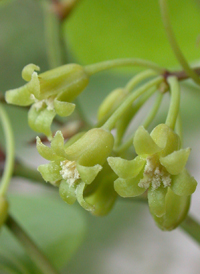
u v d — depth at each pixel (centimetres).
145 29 12
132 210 16
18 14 16
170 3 12
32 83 8
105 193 8
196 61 11
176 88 8
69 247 11
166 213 8
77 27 12
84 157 7
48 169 7
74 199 7
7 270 10
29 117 8
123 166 7
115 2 12
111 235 16
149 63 8
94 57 13
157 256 16
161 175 7
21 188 14
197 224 9
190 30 12
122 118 9
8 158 9
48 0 12
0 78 16
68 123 11
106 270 16
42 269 9
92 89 16
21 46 16
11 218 9
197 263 16
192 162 16
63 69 8
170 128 7
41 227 11
